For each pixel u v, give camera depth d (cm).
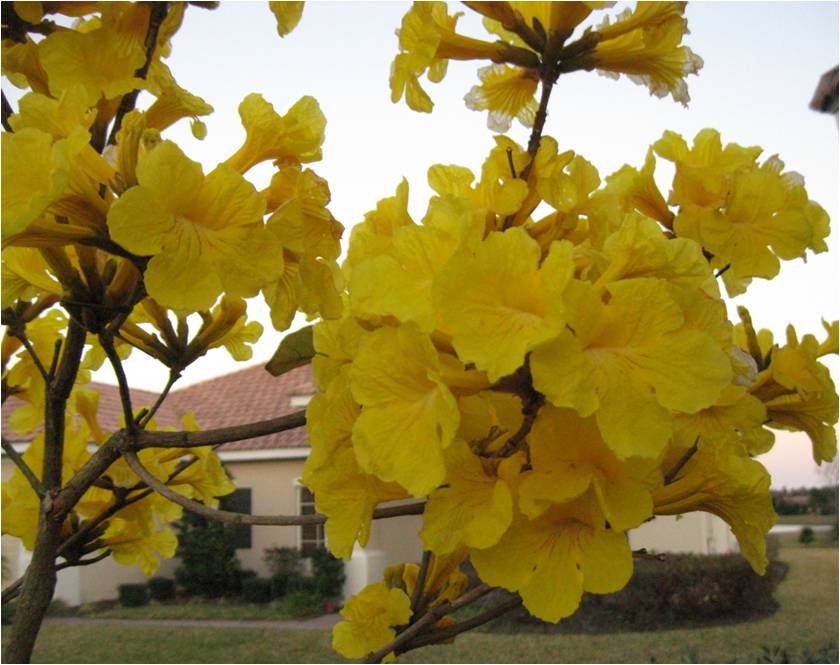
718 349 31
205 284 34
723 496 39
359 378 32
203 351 47
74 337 44
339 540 35
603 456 32
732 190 46
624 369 31
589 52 43
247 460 462
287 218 37
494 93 47
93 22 43
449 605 48
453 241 34
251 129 41
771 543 485
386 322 35
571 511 33
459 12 44
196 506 37
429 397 32
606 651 289
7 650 42
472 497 33
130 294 39
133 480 53
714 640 297
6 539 341
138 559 63
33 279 44
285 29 45
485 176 40
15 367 62
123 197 33
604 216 40
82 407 64
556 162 40
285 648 308
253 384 530
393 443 31
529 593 31
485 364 30
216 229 35
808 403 51
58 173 32
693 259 34
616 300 31
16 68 41
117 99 40
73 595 421
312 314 38
